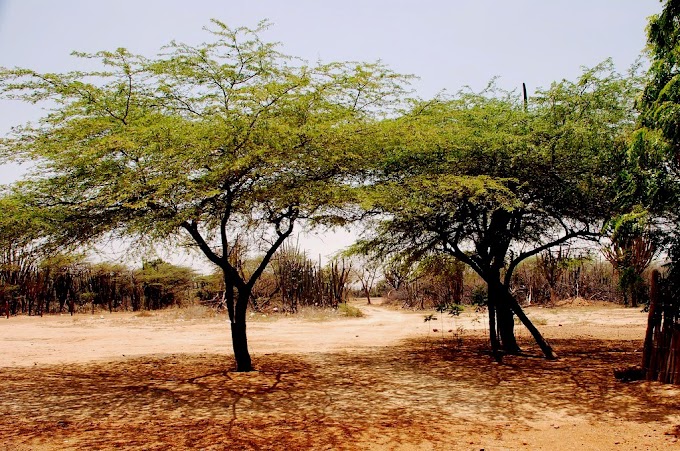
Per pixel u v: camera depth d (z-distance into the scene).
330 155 9.18
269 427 6.57
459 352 13.57
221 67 9.24
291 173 9.71
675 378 8.21
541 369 10.60
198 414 7.27
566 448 5.61
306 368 11.30
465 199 11.31
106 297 36.34
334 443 5.87
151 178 8.34
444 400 8.10
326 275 36.25
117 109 9.07
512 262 12.98
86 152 7.73
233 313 11.16
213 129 8.17
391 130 9.49
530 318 24.09
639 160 7.61
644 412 6.88
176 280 38.25
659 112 6.72
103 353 14.28
